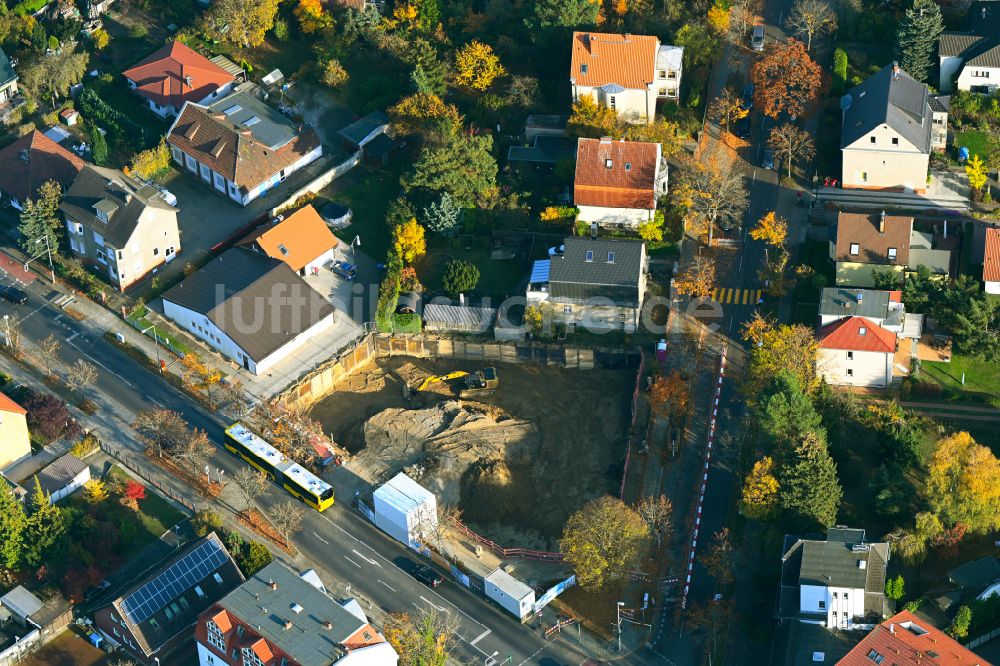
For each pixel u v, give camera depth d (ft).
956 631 636.07
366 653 621.31
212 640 637.71
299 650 616.80
